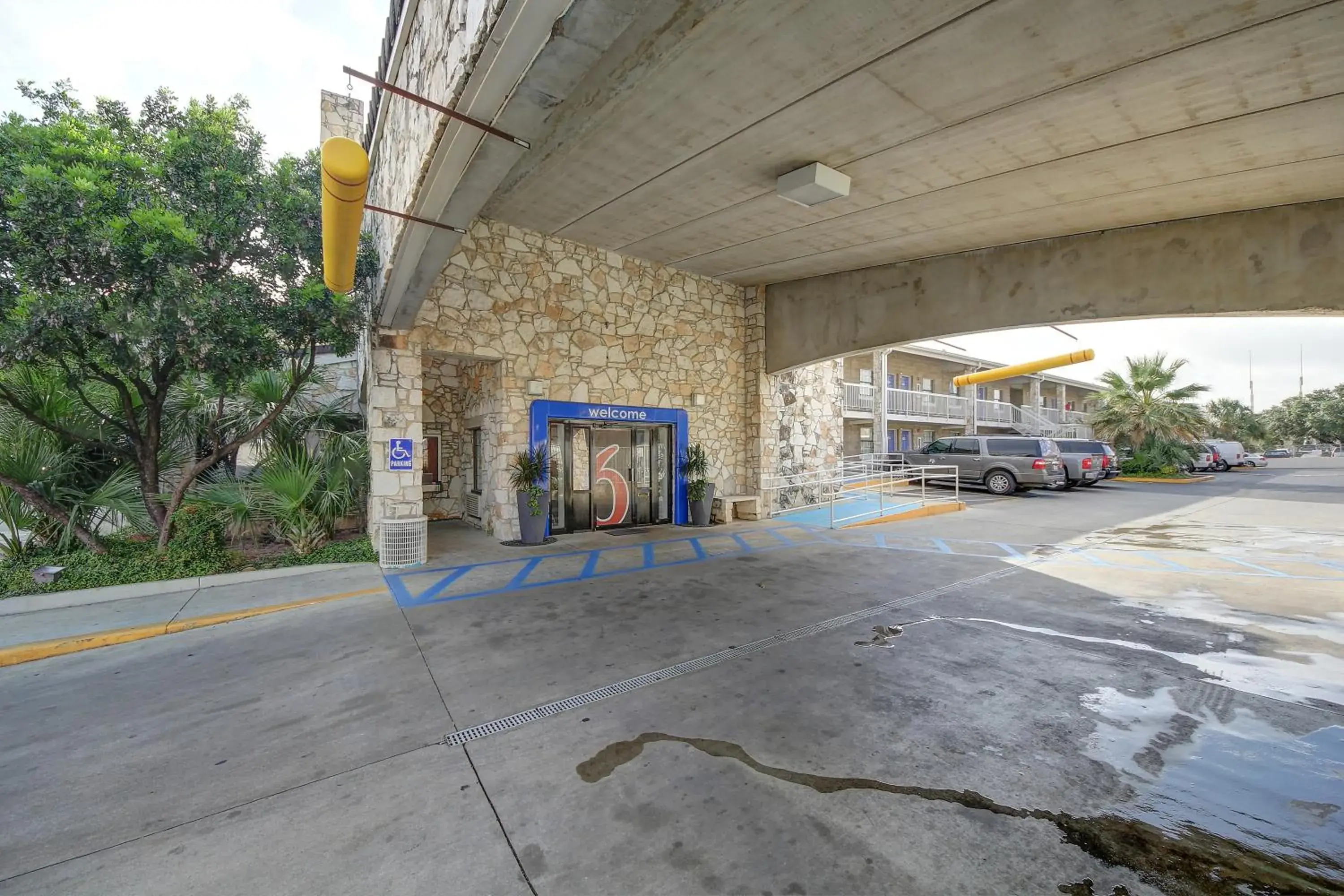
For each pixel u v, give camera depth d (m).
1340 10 3.36
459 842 2.25
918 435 23.23
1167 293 6.68
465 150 3.99
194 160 6.18
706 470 10.67
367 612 5.30
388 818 2.40
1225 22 3.54
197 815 2.44
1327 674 3.81
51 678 3.91
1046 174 5.73
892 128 5.08
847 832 2.29
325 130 8.84
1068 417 30.19
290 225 6.45
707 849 2.20
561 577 6.61
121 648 4.47
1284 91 4.16
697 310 10.84
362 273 6.92
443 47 3.69
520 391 8.62
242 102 6.64
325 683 3.78
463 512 10.88
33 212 5.16
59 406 6.61
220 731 3.16
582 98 4.60
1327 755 2.83
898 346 9.45
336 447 7.98
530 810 2.44
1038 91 4.43
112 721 3.30
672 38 3.76
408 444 7.68
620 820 2.37
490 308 8.30
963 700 3.47
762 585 6.24
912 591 5.97
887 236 7.78
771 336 11.33
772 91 4.62
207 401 7.61
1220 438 40.12
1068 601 5.60
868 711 3.34
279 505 7.11
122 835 2.31
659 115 5.04
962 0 3.54
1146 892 1.98
